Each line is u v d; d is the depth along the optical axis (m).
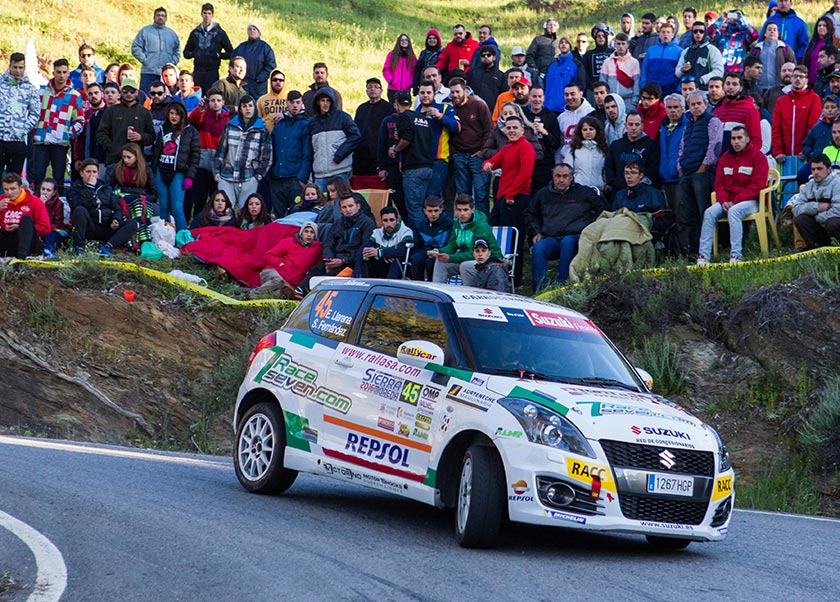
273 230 69.75
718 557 28.33
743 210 61.00
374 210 73.62
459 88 70.88
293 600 20.78
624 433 27.00
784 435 48.38
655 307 56.22
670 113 65.56
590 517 26.33
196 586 21.56
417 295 32.53
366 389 31.56
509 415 27.22
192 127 75.88
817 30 78.06
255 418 35.22
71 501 29.75
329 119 75.50
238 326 62.22
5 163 77.94
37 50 129.50
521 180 66.94
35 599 20.08
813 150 64.94
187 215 79.56
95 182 70.50
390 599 21.11
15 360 57.31
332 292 35.50
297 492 35.91
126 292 60.44
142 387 58.19
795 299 52.66
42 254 65.19
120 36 146.00
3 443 43.12
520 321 31.70
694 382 52.38
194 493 33.19
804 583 24.78
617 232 60.78
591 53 87.00
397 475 29.97
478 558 25.80
